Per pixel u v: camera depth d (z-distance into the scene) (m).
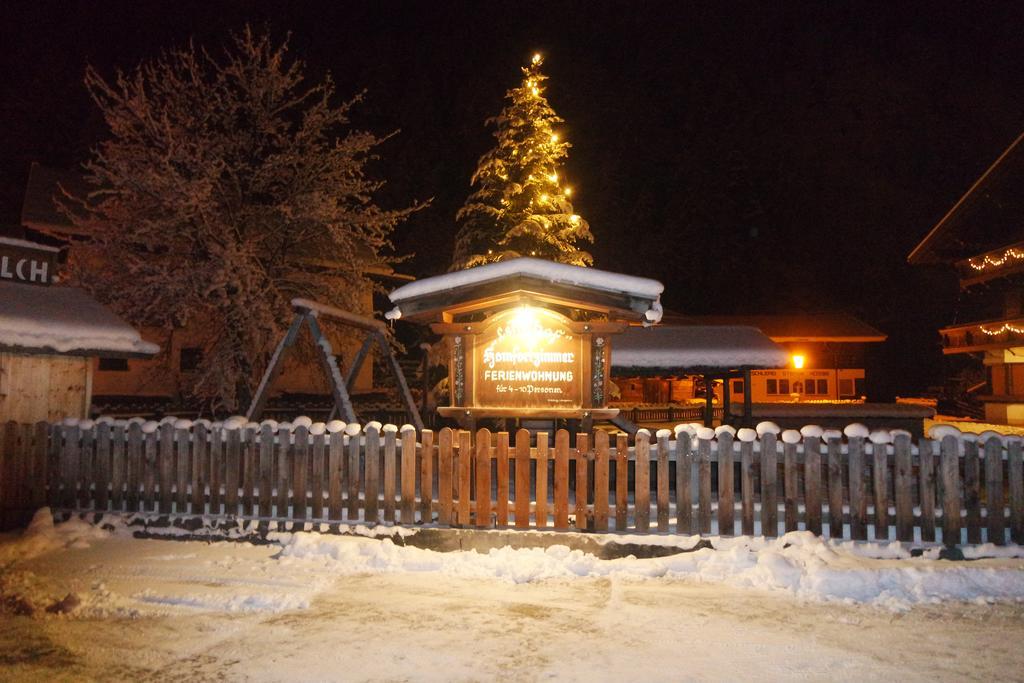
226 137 17.12
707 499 7.23
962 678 4.51
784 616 5.61
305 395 26.00
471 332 9.14
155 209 15.90
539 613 5.69
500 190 23.33
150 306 15.15
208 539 7.99
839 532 7.14
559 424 13.41
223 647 5.01
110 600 5.98
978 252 31.45
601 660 4.77
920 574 6.20
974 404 39.09
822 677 4.52
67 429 8.73
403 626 5.41
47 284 10.52
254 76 17.41
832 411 13.72
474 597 6.08
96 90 39.47
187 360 22.45
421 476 7.70
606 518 7.39
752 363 12.76
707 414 14.58
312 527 7.82
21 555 7.32
